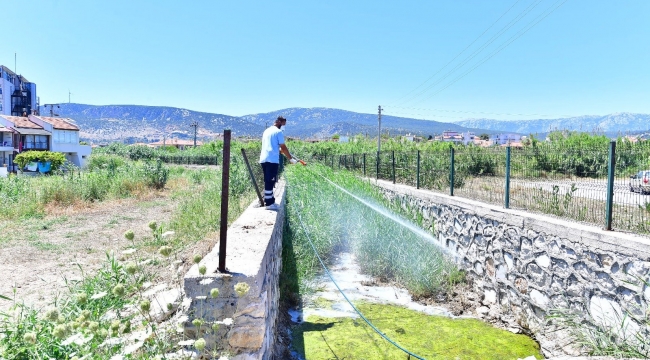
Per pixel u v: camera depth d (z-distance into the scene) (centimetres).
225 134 314
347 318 605
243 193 1202
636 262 428
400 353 509
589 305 488
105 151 6147
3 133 4656
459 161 885
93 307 364
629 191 507
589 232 487
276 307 516
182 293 387
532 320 580
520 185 681
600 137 2102
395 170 1300
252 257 358
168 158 5950
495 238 675
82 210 1280
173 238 770
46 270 648
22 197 1309
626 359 309
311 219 869
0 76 7675
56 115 6912
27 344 279
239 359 306
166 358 266
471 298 701
